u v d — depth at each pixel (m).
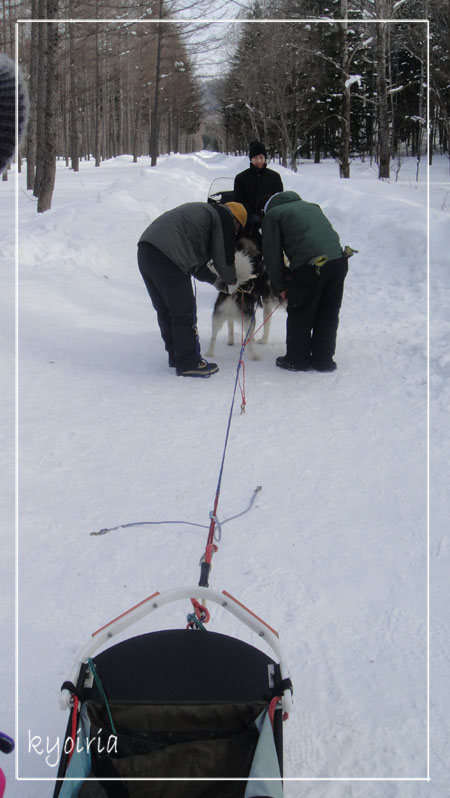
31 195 24.00
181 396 6.17
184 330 6.60
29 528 4.02
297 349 6.73
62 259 11.59
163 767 2.12
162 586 3.47
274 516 4.14
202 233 6.45
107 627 2.30
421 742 2.55
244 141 57.91
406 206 12.52
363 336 7.85
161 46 32.81
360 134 45.25
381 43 22.84
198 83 58.44
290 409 5.80
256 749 2.01
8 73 1.77
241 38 37.00
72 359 7.25
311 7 32.62
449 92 29.84
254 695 2.23
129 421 5.60
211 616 3.23
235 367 7.00
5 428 5.43
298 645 3.04
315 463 4.81
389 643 3.05
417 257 10.53
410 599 3.35
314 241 6.36
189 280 6.55
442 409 5.66
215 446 5.11
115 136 63.28
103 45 34.78
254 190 8.41
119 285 10.82
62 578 3.55
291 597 3.37
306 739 2.56
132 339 8.07
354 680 2.84
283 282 6.68
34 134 26.28
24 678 2.86
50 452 5.02
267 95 37.16
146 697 2.24
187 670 2.29
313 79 34.97
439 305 8.87
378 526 4.01
